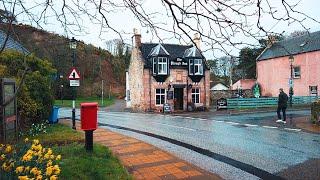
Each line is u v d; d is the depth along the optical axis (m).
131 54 38.78
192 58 36.16
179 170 8.41
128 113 32.50
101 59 65.50
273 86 45.12
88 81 70.50
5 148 5.29
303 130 16.09
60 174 6.58
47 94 15.63
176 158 9.76
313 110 19.09
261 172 8.33
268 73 45.97
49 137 11.65
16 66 14.37
